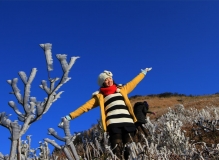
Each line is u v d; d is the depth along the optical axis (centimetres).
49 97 150
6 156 149
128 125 469
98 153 428
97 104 496
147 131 654
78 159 158
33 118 150
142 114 700
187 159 343
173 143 446
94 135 666
